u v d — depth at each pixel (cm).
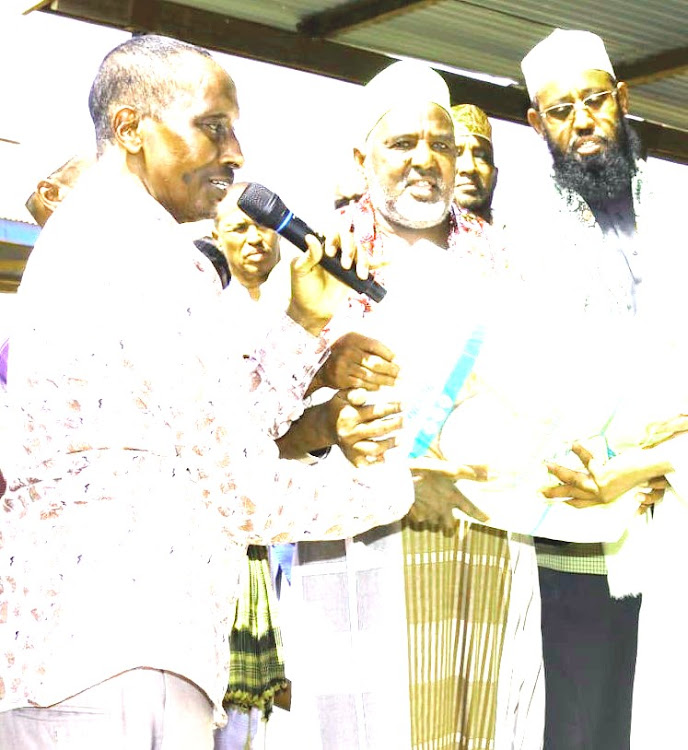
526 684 304
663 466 287
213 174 235
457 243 325
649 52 680
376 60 636
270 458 223
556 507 289
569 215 331
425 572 297
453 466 281
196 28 568
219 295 228
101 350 213
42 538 213
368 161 317
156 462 215
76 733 210
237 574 227
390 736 291
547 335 282
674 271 321
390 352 275
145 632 208
